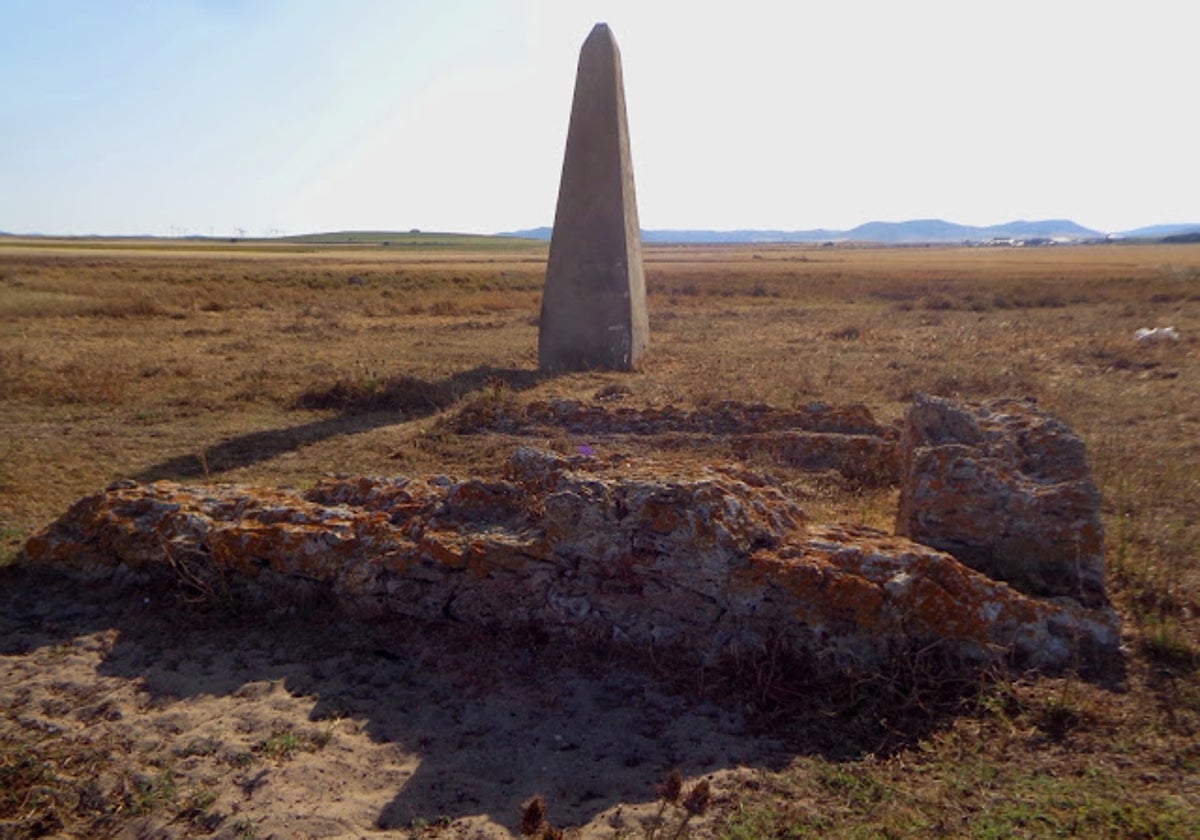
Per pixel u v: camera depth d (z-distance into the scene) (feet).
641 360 49.42
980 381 40.75
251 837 10.73
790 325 72.08
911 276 149.07
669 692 13.87
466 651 15.10
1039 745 12.14
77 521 18.48
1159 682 13.60
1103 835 10.07
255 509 18.02
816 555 14.57
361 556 16.37
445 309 88.99
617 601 14.97
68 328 67.82
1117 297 93.50
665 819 10.82
